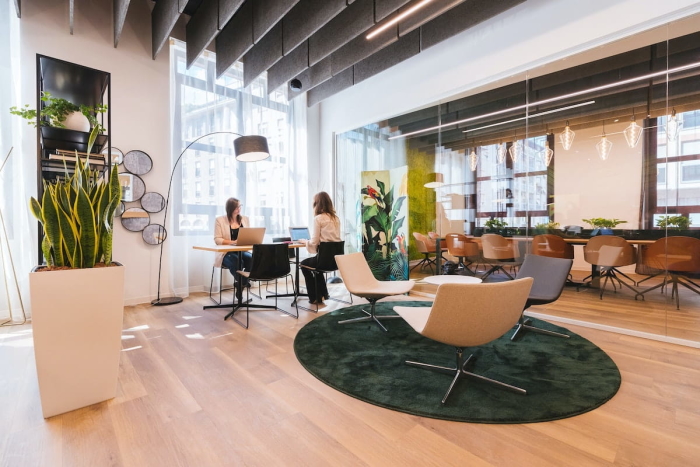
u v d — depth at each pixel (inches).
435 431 58.2
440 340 67.8
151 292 157.0
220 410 65.2
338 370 82.7
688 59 103.7
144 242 154.3
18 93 122.3
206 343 102.7
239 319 129.5
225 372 82.3
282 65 177.0
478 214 156.3
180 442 55.4
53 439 55.9
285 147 210.7
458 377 74.9
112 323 68.8
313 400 69.0
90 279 65.8
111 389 69.3
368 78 187.3
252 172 193.5
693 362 86.8
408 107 169.5
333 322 125.3
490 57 134.6
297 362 88.4
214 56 180.2
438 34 142.3
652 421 60.6
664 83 108.7
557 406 65.1
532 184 140.9
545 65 122.4
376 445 54.6
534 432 57.6
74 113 115.0
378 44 144.6
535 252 143.1
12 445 54.1
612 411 64.0
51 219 64.4
